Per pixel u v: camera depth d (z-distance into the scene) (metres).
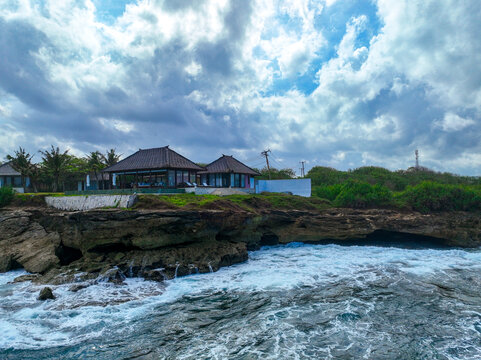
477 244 32.28
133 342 12.66
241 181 47.22
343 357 11.32
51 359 11.52
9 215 28.70
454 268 23.22
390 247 31.84
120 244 24.36
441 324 14.00
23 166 48.00
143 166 36.25
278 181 47.53
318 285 19.38
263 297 17.44
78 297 17.61
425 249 30.80
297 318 14.65
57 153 49.12
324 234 33.50
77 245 25.27
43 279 20.69
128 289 18.97
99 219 23.94
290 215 34.50
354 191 42.19
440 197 39.53
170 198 29.75
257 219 31.23
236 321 14.45
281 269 23.08
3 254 24.48
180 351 11.89
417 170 83.00
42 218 29.06
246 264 24.72
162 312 15.57
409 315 14.94
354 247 31.94
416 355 11.46
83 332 13.56
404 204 40.06
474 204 39.75
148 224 23.39
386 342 12.40
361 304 16.28
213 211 26.83
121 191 31.66
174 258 22.73
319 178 70.88
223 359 11.25
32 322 14.55
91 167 54.53
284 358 11.26
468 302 16.56
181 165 36.81
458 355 11.46
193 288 19.05
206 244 25.86
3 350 12.10
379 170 79.88
